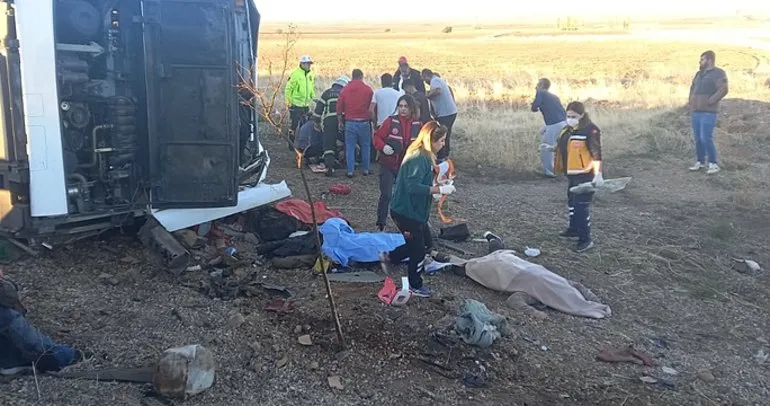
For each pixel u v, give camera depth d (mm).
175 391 4383
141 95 6586
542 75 31172
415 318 5750
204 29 6383
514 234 8641
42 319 5273
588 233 8055
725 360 5660
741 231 9078
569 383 5070
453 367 5094
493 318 5590
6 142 5902
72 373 4555
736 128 15312
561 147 8359
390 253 6746
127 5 6430
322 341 5289
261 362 4961
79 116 6254
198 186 6660
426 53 51125
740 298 6992
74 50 6047
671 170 12531
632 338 5906
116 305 5660
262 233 7469
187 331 5316
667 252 8102
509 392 4879
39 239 6340
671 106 19094
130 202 6621
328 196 10000
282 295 6098
